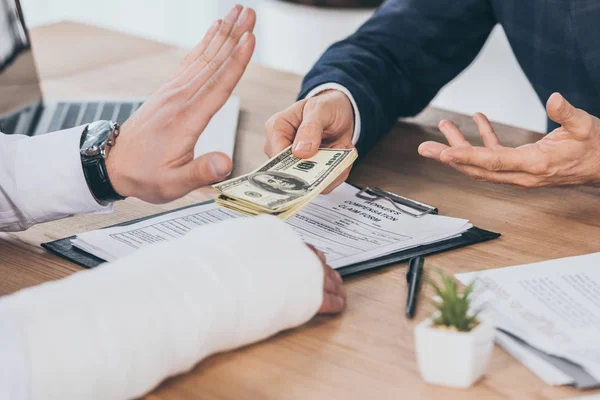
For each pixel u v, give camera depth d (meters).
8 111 1.49
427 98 1.60
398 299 0.92
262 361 0.81
